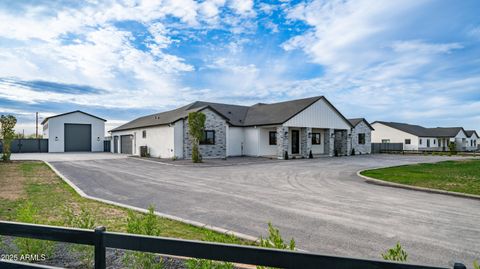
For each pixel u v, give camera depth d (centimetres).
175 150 2234
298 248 453
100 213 624
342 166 1830
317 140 3005
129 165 1831
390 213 672
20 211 414
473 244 480
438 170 1555
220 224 573
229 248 164
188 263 279
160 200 796
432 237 512
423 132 4928
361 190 980
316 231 538
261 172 1492
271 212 671
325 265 145
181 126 2269
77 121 3606
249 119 2794
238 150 2694
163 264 351
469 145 5641
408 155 3309
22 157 2538
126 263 347
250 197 845
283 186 1055
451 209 714
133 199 809
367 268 138
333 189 997
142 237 181
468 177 1248
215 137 2400
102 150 3756
